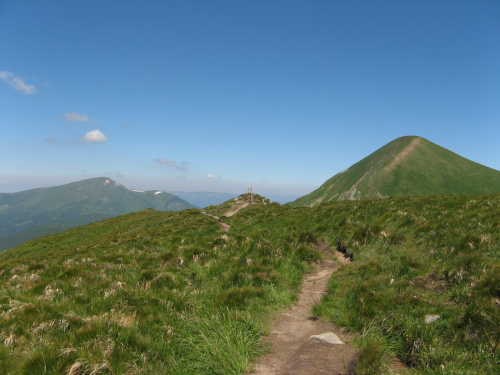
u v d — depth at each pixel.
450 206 18.50
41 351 5.94
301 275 13.96
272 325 9.32
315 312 10.09
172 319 8.60
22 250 45.25
